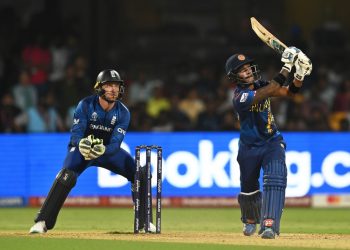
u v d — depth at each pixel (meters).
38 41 74.38
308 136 62.25
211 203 61.81
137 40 81.81
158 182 37.75
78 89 69.56
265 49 79.31
